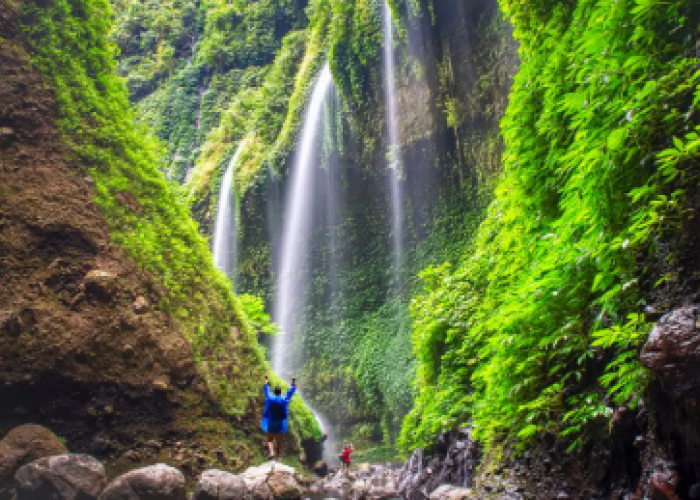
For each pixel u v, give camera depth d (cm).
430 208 2467
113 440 767
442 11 2309
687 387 216
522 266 494
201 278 1090
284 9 4547
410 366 2206
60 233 851
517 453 420
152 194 1084
